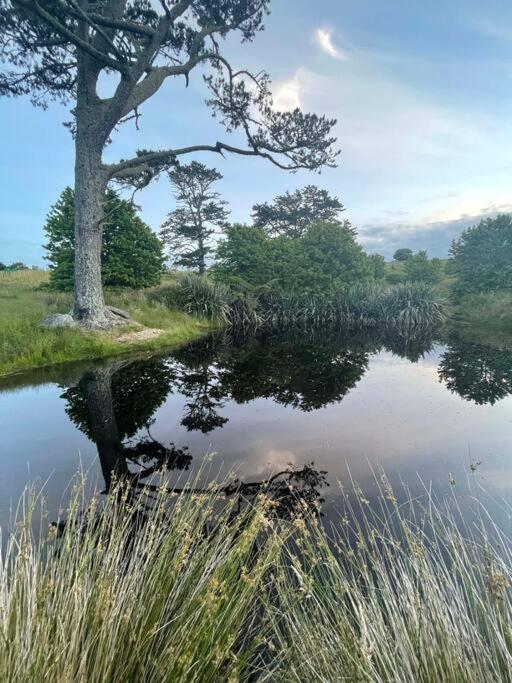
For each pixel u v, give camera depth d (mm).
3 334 8906
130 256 17391
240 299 19969
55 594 1484
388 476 3688
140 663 1353
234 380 8242
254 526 1826
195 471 3861
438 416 5590
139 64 10906
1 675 1163
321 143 13750
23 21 10320
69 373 8188
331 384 7828
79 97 11148
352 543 2543
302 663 1462
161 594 1606
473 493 3264
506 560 2072
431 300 19469
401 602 1583
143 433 5027
